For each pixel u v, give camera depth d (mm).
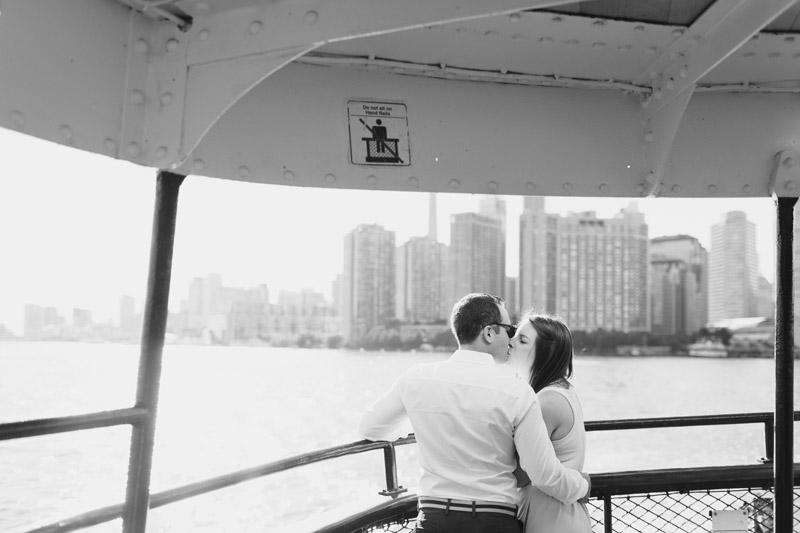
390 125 3283
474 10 2088
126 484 2367
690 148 3590
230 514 25984
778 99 3627
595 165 3521
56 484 26234
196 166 2902
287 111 3119
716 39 2881
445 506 2568
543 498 2754
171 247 2484
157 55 2426
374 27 2199
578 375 107438
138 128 2402
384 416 2920
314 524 3049
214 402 67875
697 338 167875
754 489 3705
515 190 3432
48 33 2105
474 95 3404
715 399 76812
